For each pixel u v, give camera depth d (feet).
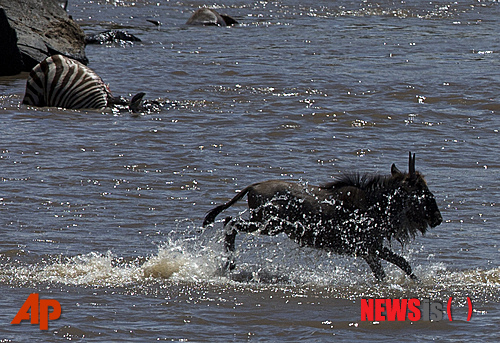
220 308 90.84
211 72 264.11
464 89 236.43
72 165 155.12
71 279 99.91
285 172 154.30
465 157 168.04
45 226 121.19
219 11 469.16
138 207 131.85
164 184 145.07
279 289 98.94
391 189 105.50
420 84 243.19
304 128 191.01
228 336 82.02
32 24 284.00
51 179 145.38
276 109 210.79
